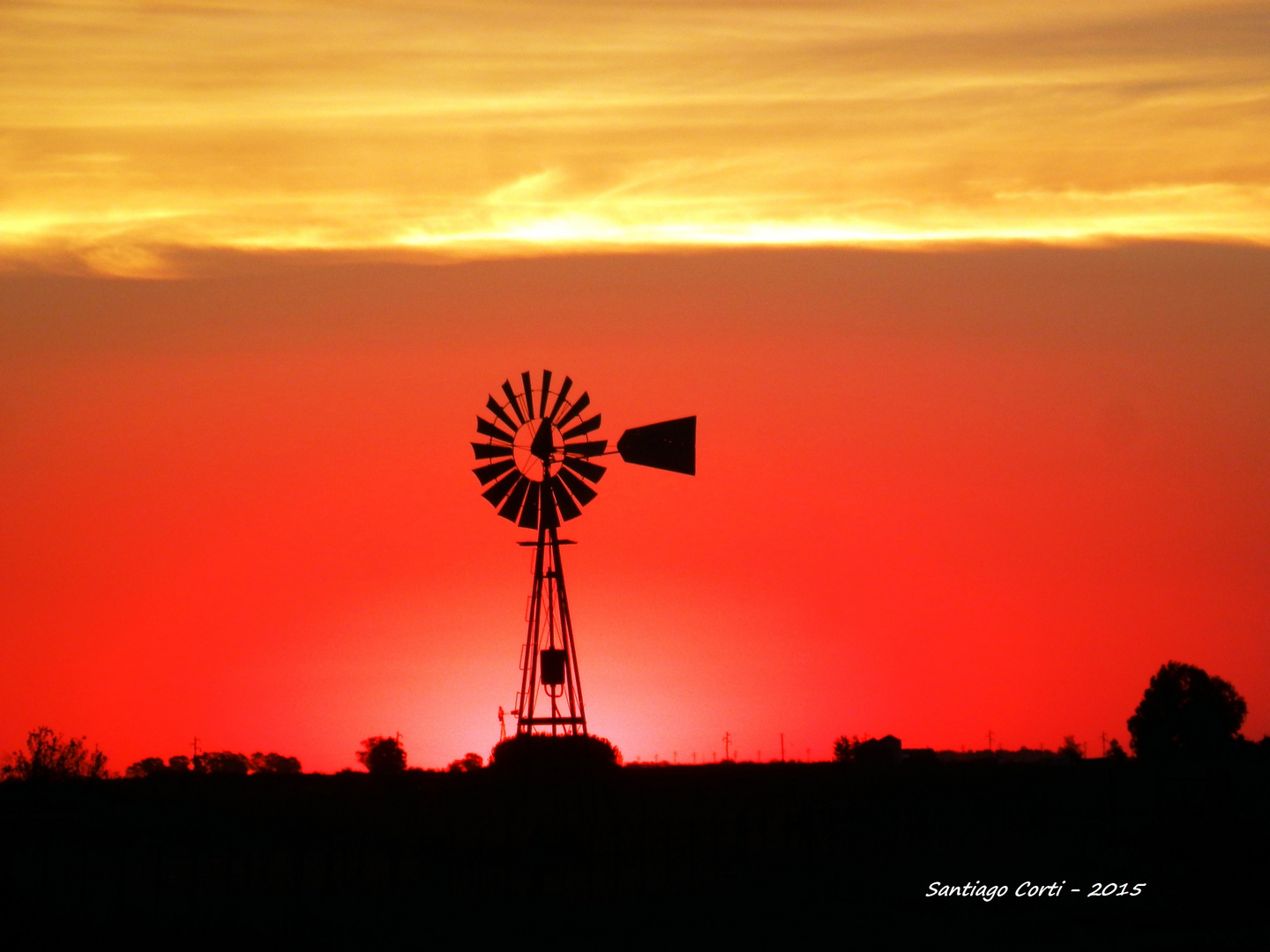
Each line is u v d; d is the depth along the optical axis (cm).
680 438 14662
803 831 12088
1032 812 12588
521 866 11000
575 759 13638
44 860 10000
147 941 9188
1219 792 13538
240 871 10856
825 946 9069
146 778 14238
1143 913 9788
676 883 10538
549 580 14525
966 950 8938
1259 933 9231
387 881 10562
